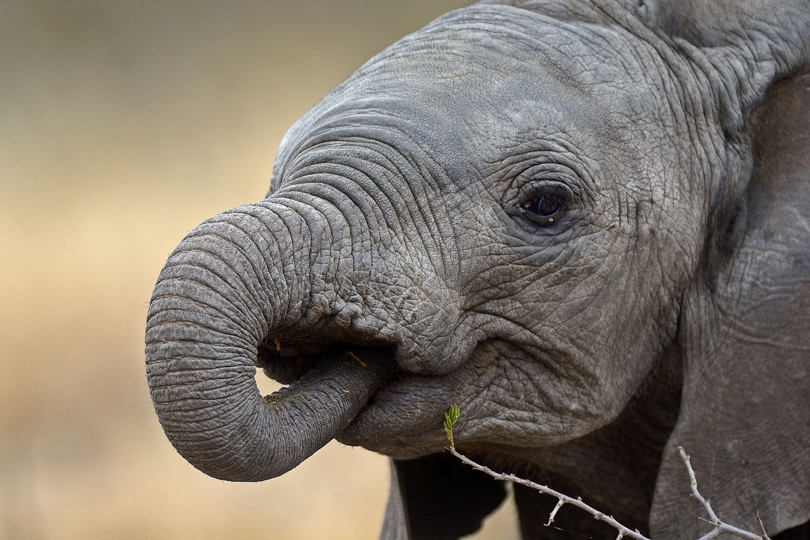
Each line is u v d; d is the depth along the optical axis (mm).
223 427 6051
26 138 30062
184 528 15914
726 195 7305
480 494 8219
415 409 6773
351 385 6574
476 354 6992
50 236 25062
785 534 7730
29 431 18312
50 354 20031
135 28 34594
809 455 7086
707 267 7309
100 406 19062
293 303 6352
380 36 36344
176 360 6047
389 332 6547
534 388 7133
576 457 7859
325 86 33812
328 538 15602
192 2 35594
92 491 16891
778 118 7289
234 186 28141
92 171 28594
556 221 6977
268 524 15867
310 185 6641
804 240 7055
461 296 6828
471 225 6801
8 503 16422
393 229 6637
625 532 6035
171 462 17641
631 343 7309
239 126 31281
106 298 22062
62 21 34188
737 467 7156
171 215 26516
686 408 7250
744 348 7141
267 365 6938
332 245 6473
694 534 7184
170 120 31297
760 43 7355
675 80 7312
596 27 7371
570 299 7055
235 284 6156
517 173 6871
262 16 36125
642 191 7133
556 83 7105
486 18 7461
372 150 6730
